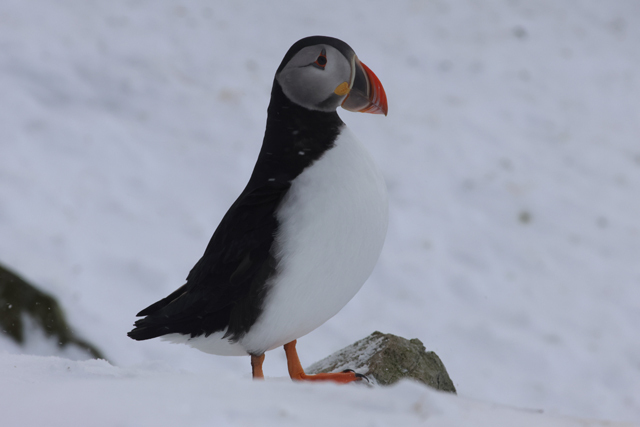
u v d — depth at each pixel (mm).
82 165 12977
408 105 18031
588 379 10312
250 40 19922
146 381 3422
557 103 19422
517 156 16625
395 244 12883
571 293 12336
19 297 7805
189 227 12109
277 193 4602
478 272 12508
